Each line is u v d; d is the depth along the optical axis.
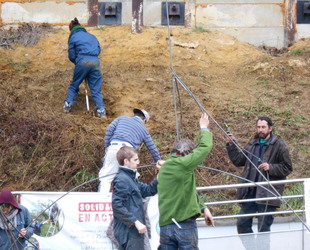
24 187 8.82
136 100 10.95
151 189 6.31
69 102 10.43
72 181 8.91
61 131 9.70
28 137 9.57
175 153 6.20
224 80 11.62
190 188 6.07
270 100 10.88
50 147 9.43
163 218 6.11
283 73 11.63
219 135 9.84
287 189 8.75
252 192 7.40
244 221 7.35
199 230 7.76
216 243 6.97
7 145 9.42
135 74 11.78
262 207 7.33
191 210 6.06
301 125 10.16
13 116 10.00
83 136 9.58
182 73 11.81
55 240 6.91
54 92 11.07
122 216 5.93
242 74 11.82
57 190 8.79
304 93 11.05
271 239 7.02
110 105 10.89
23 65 12.00
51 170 9.05
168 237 6.06
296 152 9.54
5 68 11.86
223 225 7.83
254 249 6.98
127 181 6.02
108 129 8.08
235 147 7.53
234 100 10.87
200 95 10.99
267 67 11.77
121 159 6.12
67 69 11.95
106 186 7.79
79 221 6.93
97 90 10.47
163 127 10.02
